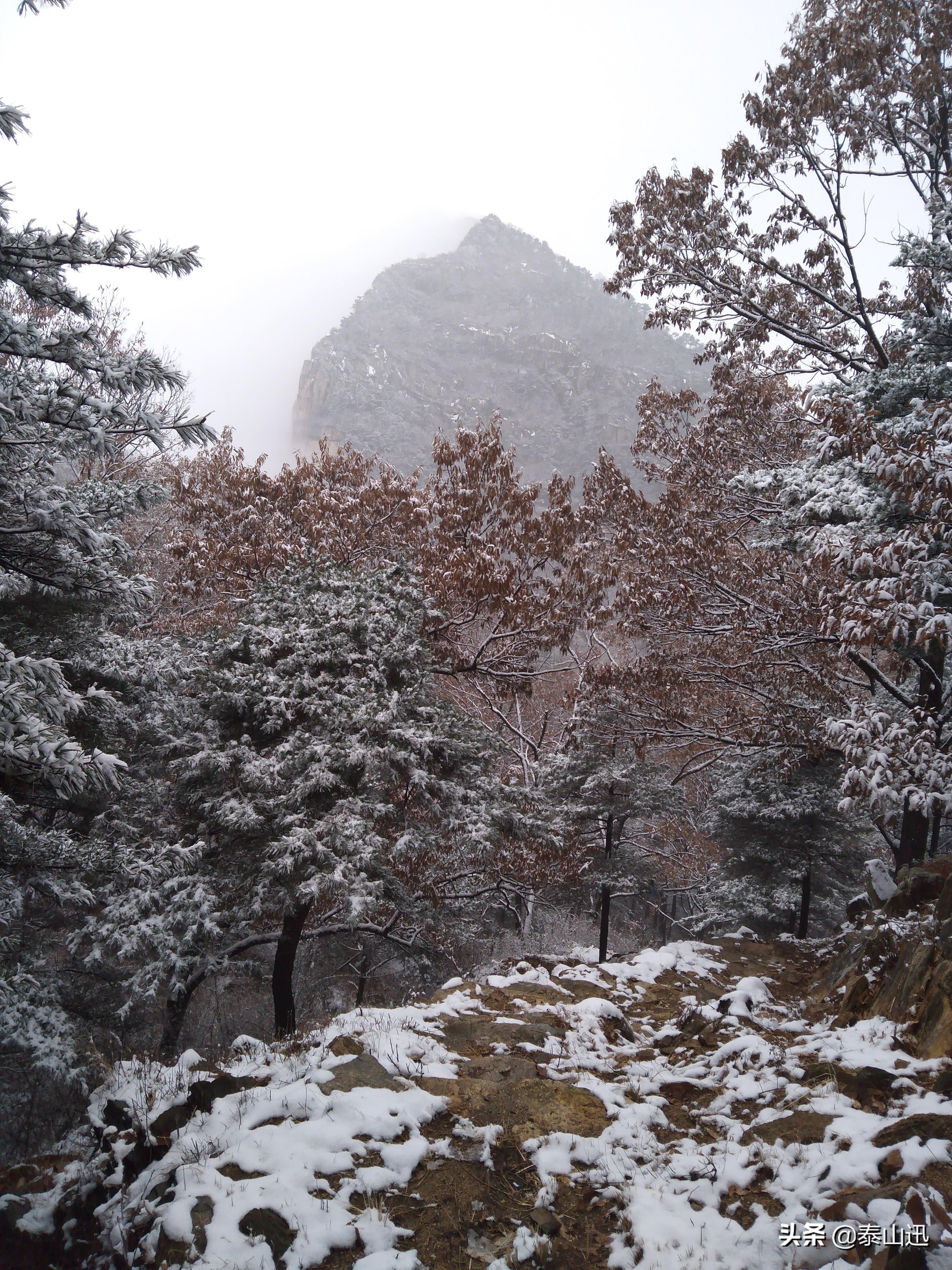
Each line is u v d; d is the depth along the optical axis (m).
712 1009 7.33
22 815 10.93
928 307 15.70
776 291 17.33
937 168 15.82
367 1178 4.11
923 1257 3.18
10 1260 4.03
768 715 17.30
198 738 12.97
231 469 23.28
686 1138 4.80
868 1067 4.99
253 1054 6.02
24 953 11.24
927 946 6.25
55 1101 10.02
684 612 17.42
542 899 21.31
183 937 11.48
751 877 20.22
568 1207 4.05
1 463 7.90
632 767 18.48
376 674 13.23
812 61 15.70
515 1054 6.11
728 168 16.39
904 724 8.09
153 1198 4.02
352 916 10.29
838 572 9.51
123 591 9.62
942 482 7.28
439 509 20.77
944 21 14.41
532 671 20.88
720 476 18.69
